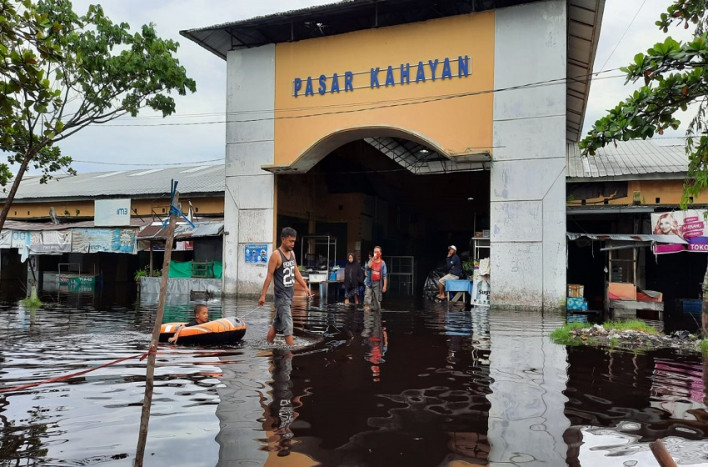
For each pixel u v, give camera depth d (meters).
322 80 16.61
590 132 6.40
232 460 2.99
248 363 5.87
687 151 7.98
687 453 3.16
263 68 17.55
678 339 8.21
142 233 21.17
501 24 14.42
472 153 14.06
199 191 21.45
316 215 21.94
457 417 3.86
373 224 23.92
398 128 15.48
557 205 13.71
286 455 3.08
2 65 5.05
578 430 3.59
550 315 12.83
